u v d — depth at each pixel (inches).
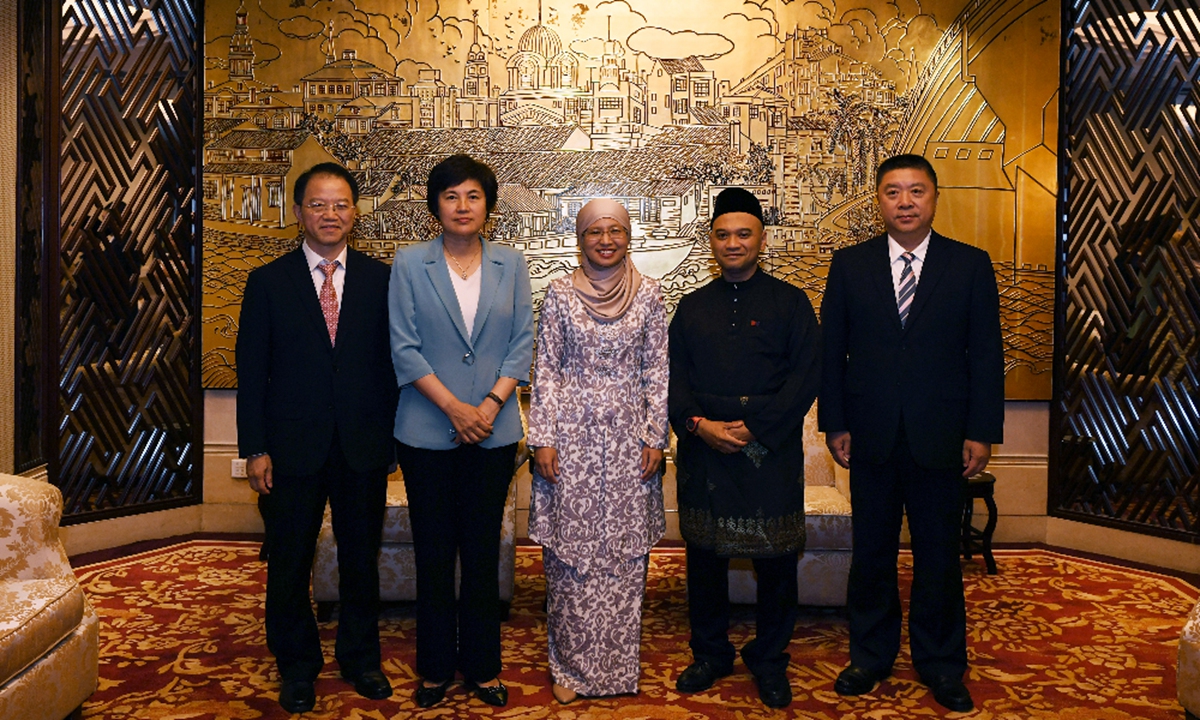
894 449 100.5
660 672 109.4
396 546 128.2
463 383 95.7
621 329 99.5
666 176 176.4
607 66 176.1
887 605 104.3
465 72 176.4
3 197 134.5
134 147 166.9
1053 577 152.7
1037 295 173.3
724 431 97.5
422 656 99.3
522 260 102.2
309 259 98.7
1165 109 158.9
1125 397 166.1
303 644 98.7
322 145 176.2
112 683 104.4
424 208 176.9
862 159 175.2
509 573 128.9
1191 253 157.2
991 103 173.2
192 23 174.1
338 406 95.3
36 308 147.6
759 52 175.5
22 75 139.0
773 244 175.9
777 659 102.0
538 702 99.9
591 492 99.0
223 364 177.3
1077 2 169.0
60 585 88.4
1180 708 99.4
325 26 175.6
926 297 99.5
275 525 95.8
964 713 97.7
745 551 97.6
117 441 168.7
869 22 174.4
